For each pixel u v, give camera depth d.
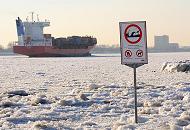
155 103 15.65
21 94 22.09
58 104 16.64
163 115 12.81
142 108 14.98
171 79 33.44
